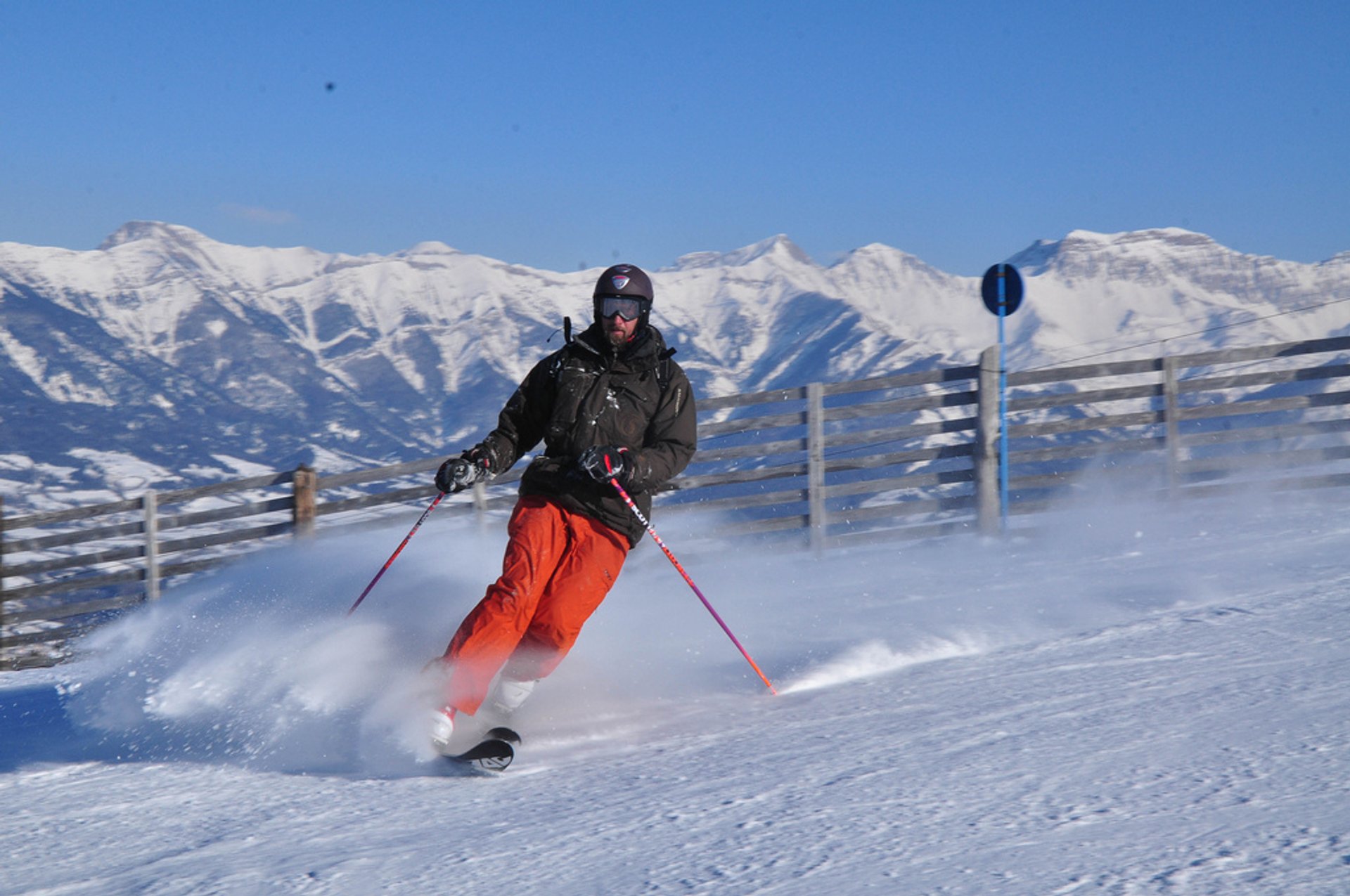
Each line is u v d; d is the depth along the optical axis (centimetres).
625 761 306
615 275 366
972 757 262
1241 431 951
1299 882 169
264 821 277
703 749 309
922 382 952
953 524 940
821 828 219
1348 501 856
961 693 342
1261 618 410
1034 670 365
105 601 1131
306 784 312
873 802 233
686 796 257
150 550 1123
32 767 365
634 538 369
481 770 307
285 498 1083
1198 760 240
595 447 347
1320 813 199
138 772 343
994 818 214
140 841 269
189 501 1109
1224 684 312
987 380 928
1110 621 450
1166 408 950
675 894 192
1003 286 923
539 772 307
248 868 235
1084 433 1059
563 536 357
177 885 227
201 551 1113
